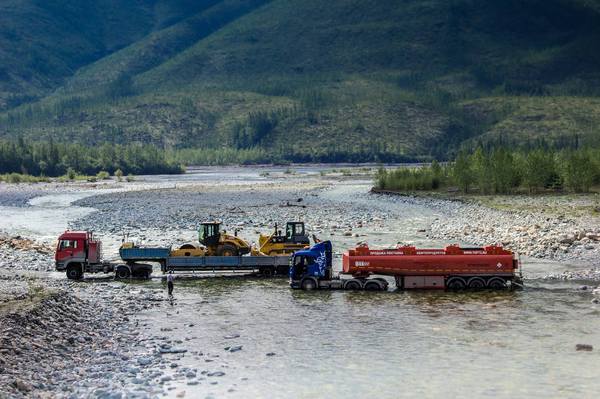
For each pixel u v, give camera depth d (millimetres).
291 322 33594
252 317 34750
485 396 23625
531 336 30375
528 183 114625
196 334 31375
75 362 26734
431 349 28734
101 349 28562
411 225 77312
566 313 34406
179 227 78375
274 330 32031
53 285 43531
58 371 25359
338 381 25078
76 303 35688
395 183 138125
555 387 24328
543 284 42094
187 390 24016
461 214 87938
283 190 152125
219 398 23375
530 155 118250
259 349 28938
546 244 54531
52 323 30609
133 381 24500
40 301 32938
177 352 28406
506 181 116375
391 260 41688
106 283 45094
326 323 33344
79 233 47812
